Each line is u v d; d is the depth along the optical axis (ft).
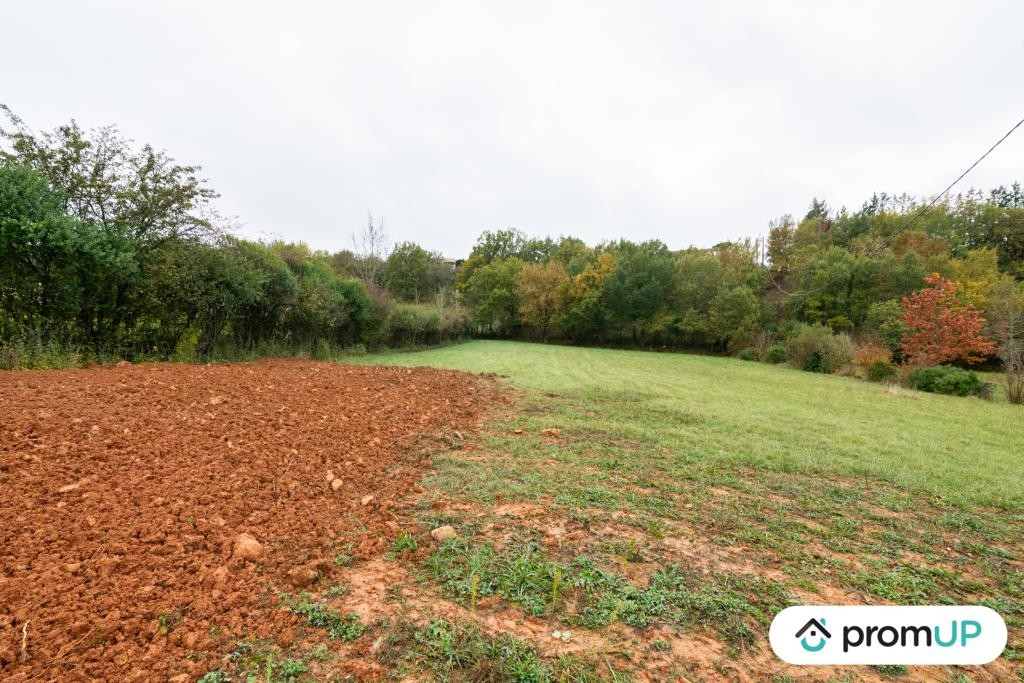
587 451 17.25
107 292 30.66
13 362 24.12
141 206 32.53
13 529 8.21
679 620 7.40
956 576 9.50
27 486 9.84
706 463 16.49
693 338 117.19
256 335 46.14
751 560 9.62
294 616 6.92
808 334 75.15
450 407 24.52
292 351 49.34
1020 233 129.80
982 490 14.90
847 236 154.71
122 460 11.89
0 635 5.78
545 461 15.72
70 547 7.88
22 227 23.62
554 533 10.21
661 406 28.17
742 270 126.93
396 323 74.69
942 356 59.16
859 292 97.86
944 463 18.08
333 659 6.12
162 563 7.77
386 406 22.91
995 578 9.56
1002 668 6.84
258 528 9.41
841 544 10.65
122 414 15.71
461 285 148.36
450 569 8.53
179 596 7.00
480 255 163.53
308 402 21.80
